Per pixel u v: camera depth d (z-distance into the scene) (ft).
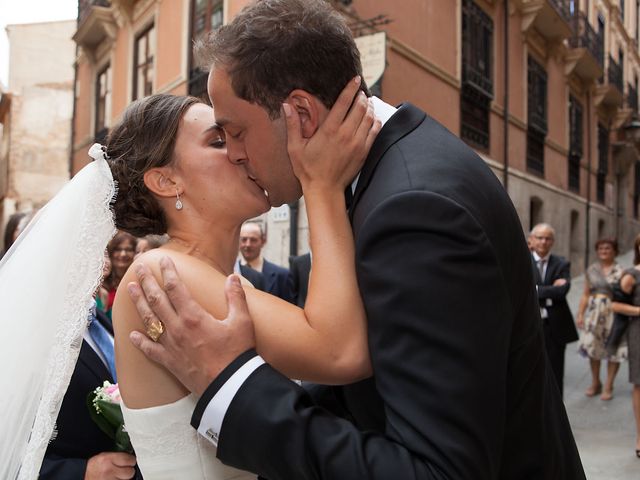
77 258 4.01
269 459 2.95
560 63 47.32
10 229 10.25
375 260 3.10
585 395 20.59
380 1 23.79
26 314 4.03
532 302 3.69
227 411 3.04
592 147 56.75
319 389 4.53
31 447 3.83
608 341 19.45
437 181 3.17
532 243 16.75
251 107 3.60
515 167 37.93
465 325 2.90
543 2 37.58
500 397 2.99
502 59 36.17
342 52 3.55
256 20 3.51
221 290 3.43
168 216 4.08
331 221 3.51
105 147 4.17
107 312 9.98
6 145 71.61
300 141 3.55
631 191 73.26
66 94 71.10
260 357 3.20
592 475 13.56
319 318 3.30
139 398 3.61
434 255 2.97
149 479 3.59
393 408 2.89
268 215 22.06
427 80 27.45
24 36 70.54
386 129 3.67
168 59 30.86
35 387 4.01
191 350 3.15
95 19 38.55
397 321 2.94
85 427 5.40
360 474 2.78
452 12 29.94
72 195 4.06
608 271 20.22
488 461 2.87
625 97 68.18
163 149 3.95
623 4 71.41
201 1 27.45
